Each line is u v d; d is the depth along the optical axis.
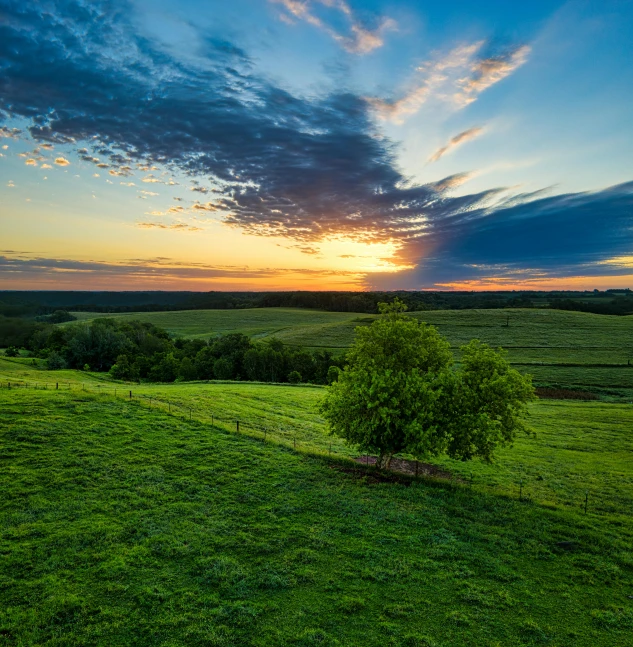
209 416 39.91
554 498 28.20
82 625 14.09
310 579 17.08
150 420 34.44
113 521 20.30
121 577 16.50
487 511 24.14
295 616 15.02
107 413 34.47
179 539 19.25
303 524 21.44
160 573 16.91
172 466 26.91
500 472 33.94
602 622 15.19
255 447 31.52
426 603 15.95
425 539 20.53
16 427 29.14
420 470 33.62
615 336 109.56
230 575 17.00
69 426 30.72
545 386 75.56
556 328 120.06
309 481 26.69
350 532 20.89
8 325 119.44
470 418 27.91
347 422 30.41
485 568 18.30
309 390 66.44
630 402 65.56
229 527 20.69
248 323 184.62
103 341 105.62
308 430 42.34
